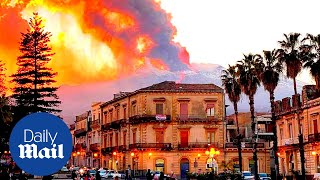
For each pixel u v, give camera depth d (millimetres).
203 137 85750
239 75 65500
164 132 86125
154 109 86375
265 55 60219
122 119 93188
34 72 67125
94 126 112250
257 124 93625
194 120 85500
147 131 86188
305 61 56375
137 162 86500
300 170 67188
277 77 59031
